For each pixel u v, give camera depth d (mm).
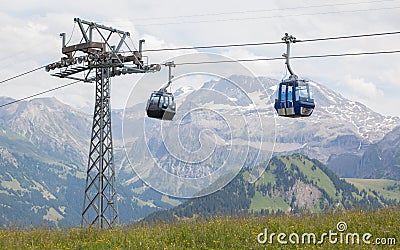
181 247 19547
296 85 25047
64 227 24688
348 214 25062
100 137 34844
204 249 19359
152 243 20062
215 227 22203
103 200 34094
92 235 22578
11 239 21500
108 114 35500
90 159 34969
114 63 35156
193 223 23547
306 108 25219
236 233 21109
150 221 25656
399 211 25500
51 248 19828
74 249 19906
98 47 35281
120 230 23359
